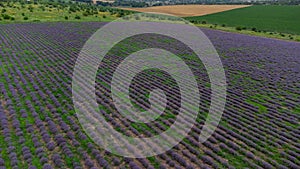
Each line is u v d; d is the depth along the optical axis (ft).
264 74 128.16
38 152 59.52
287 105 94.53
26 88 94.73
